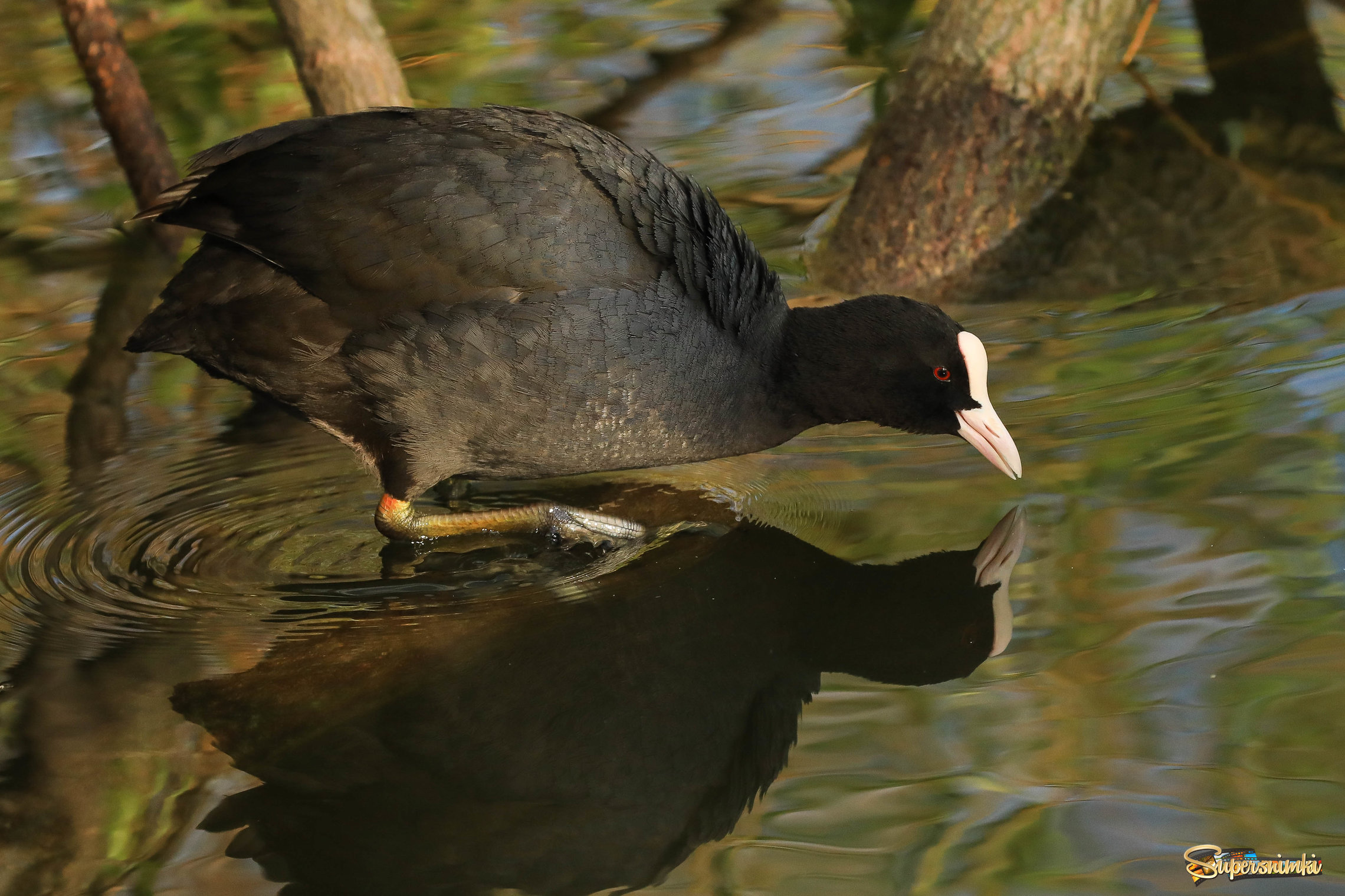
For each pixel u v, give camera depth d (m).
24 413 10.48
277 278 8.16
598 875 5.85
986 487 8.95
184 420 10.45
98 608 8.00
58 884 5.74
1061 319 11.27
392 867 5.88
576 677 7.37
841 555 8.38
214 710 7.04
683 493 9.41
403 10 17.30
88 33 12.26
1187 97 14.67
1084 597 7.50
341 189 8.10
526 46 16.47
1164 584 7.50
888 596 7.86
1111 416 9.56
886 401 9.09
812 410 9.20
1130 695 6.61
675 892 5.70
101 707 7.02
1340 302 10.77
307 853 5.96
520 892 5.76
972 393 8.98
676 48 16.41
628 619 7.95
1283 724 6.28
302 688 7.24
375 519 8.81
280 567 8.52
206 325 8.26
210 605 8.05
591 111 15.00
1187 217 12.59
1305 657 6.71
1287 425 9.02
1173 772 6.07
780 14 17.27
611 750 6.73
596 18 17.16
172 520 9.02
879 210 12.57
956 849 5.75
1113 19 12.73
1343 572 7.38
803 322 9.21
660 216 8.35
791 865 5.75
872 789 6.18
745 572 8.37
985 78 12.51
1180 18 16.42
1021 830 5.82
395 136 8.30
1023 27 12.42
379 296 8.05
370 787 6.44
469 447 8.51
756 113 15.06
